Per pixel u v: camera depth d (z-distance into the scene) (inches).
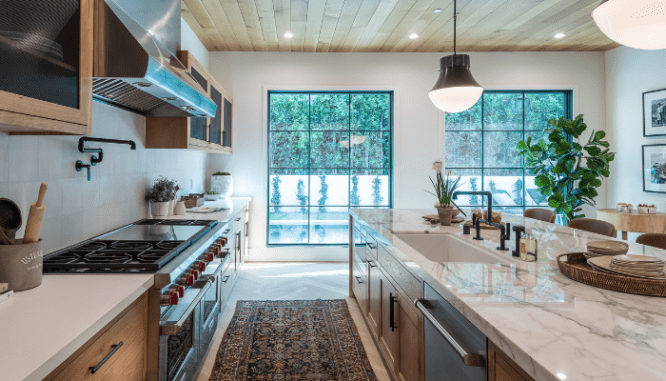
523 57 209.9
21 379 28.9
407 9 149.8
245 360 100.3
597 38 189.6
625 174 201.0
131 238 87.1
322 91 210.5
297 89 206.2
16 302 46.9
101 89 79.7
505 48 203.9
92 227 89.4
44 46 48.0
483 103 213.3
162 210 124.2
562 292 46.6
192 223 112.3
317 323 125.1
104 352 45.3
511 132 214.2
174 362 66.7
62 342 35.5
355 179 213.8
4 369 30.3
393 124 209.6
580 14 157.1
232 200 188.9
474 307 41.3
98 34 63.7
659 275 46.9
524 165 214.4
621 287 46.6
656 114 182.2
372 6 146.6
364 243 120.6
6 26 41.3
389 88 207.9
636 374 27.3
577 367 28.3
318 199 213.8
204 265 77.5
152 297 59.7
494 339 35.9
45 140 71.7
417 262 62.6
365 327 122.3
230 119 197.9
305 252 209.8
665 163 178.4
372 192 214.5
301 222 213.6
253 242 208.1
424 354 61.0
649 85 186.1
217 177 195.0
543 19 162.1
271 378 91.8
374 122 213.5
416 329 65.4
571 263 58.6
